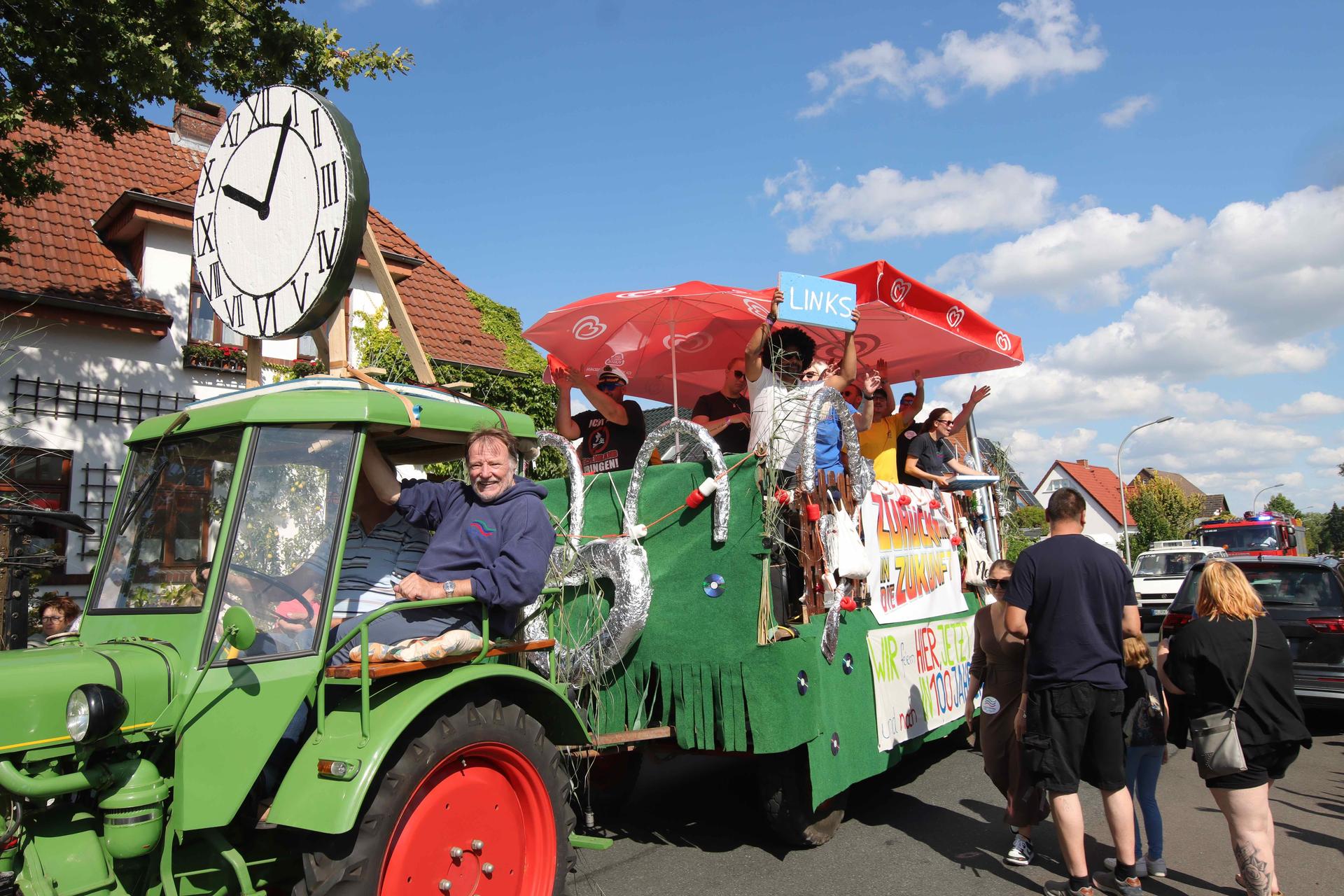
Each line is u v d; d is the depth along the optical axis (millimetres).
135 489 3461
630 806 6035
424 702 3068
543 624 4125
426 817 3127
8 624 4941
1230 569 4168
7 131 7609
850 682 5086
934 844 5215
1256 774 4043
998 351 7828
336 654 3182
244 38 8141
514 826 3469
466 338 15164
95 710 2471
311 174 4051
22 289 10820
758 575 4559
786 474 4930
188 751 2727
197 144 14656
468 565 3531
